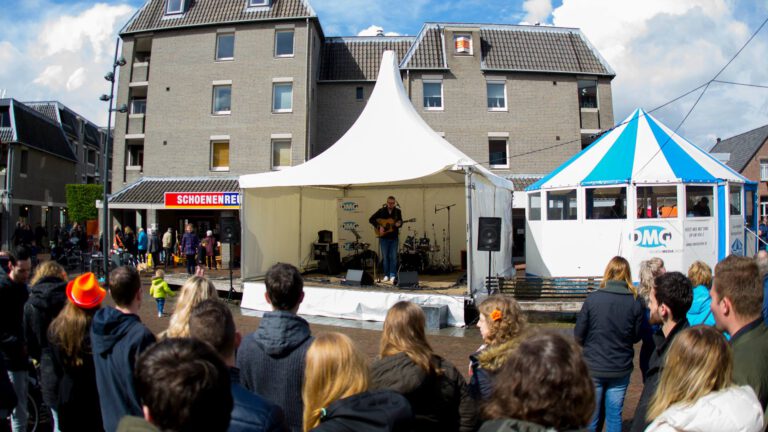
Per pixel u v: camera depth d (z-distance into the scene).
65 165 32.81
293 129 21.09
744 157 35.59
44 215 30.33
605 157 10.87
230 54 21.91
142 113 22.86
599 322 3.77
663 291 3.16
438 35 23.23
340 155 10.17
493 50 23.00
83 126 37.41
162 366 1.42
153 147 21.73
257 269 11.60
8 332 4.01
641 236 10.09
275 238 12.34
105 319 2.62
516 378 1.72
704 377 2.07
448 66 22.47
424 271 13.38
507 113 22.44
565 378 1.66
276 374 2.72
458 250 14.85
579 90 23.17
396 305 2.71
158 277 10.16
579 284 9.69
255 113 21.30
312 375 2.22
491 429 1.70
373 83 22.83
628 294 3.78
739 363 2.47
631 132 11.05
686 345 2.15
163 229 21.17
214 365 1.47
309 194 13.91
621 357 3.74
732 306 2.58
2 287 3.97
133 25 22.47
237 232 11.44
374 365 2.56
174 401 1.36
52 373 3.56
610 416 3.83
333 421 2.01
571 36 23.78
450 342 7.87
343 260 14.17
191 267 15.67
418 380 2.46
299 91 21.19
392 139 10.21
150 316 10.13
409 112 11.39
